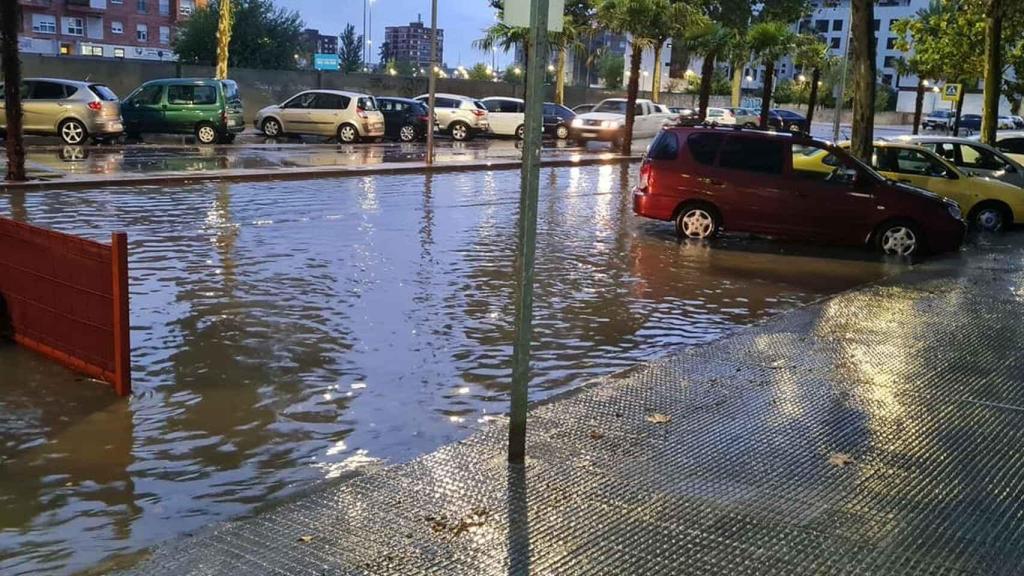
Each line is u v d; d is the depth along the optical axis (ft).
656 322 27.04
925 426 17.66
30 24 209.97
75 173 58.49
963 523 13.46
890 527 13.26
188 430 17.37
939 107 252.62
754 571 11.84
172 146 83.92
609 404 18.63
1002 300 29.84
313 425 17.83
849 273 36.04
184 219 43.45
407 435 17.46
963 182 49.70
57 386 19.52
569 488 14.37
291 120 99.14
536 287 31.32
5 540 12.94
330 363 21.84
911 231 40.29
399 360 22.24
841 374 21.04
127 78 110.22
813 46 110.83
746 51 102.47
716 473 15.14
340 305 27.55
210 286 29.50
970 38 95.30
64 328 20.59
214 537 12.64
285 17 179.93
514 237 41.88
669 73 274.98
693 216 42.96
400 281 31.30
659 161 43.47
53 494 14.49
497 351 23.27
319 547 12.30
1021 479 15.19
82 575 11.89
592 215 51.39
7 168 54.85
